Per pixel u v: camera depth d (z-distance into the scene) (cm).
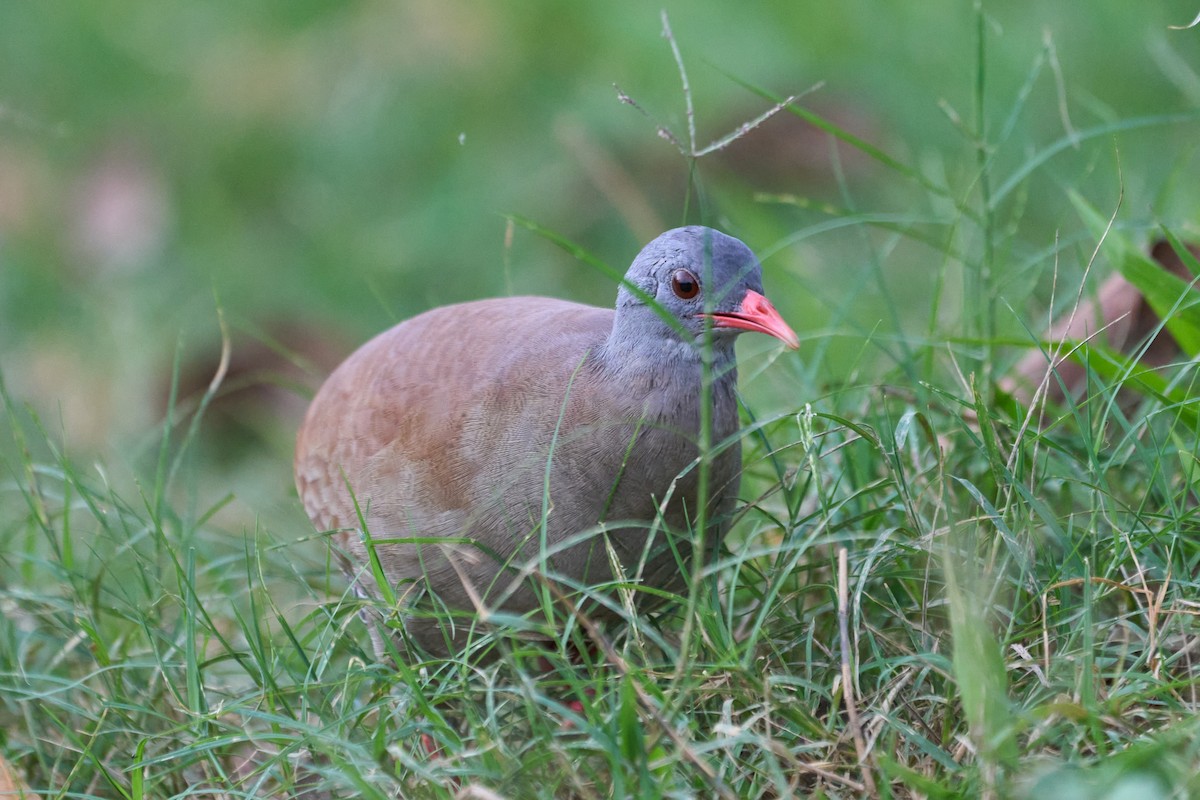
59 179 1900
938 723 781
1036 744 721
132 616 933
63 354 1633
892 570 870
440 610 919
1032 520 856
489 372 922
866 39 1691
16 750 898
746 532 1015
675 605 932
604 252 1600
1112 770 657
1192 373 952
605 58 1819
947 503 811
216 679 979
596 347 908
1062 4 1634
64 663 972
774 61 1730
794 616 886
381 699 802
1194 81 1305
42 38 2050
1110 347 1059
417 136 1816
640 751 694
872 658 831
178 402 1509
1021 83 1566
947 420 987
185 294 1691
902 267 1417
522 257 1619
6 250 1800
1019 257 1267
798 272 1362
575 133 1691
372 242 1688
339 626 877
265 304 1639
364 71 1905
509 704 851
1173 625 794
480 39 1888
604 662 869
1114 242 960
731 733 718
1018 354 1032
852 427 858
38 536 1168
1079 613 798
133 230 1797
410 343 989
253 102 1923
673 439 878
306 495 1024
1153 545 857
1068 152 1469
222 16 2050
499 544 898
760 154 1619
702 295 884
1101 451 925
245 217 1803
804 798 748
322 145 1850
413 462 929
